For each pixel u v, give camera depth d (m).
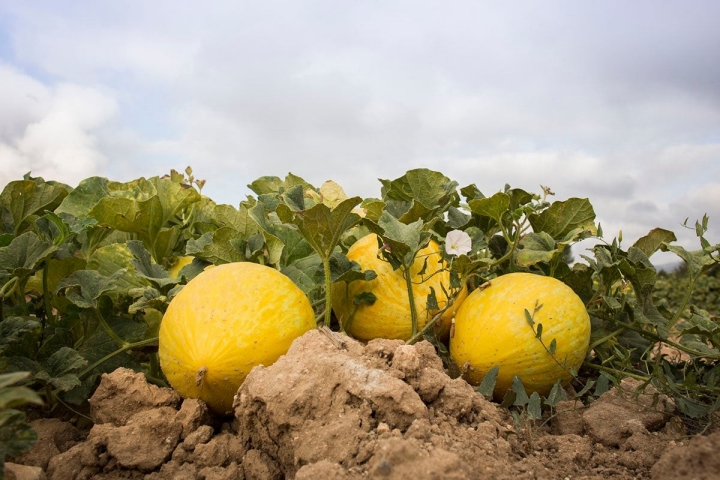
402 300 0.79
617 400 0.72
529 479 0.52
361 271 0.78
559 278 0.91
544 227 0.94
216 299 0.66
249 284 0.68
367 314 0.80
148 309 0.88
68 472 0.59
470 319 0.76
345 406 0.56
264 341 0.65
